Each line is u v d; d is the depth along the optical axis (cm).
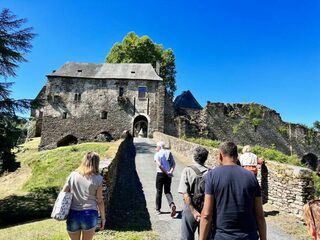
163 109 4153
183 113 4481
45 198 1353
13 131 1506
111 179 897
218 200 321
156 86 4209
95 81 4206
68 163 2303
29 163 2628
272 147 4669
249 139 4647
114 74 4272
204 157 507
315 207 344
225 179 324
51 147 3997
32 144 4259
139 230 679
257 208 326
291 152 4834
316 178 911
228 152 347
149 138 3903
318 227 334
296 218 791
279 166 888
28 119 1552
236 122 4650
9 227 933
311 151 4975
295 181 816
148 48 5172
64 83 4178
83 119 4103
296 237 657
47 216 1119
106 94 4169
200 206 475
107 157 1013
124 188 1099
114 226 702
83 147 2725
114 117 4119
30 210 1159
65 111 4106
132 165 1642
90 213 452
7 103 1470
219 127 4544
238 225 311
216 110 4591
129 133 3938
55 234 657
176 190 1098
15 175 2441
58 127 4069
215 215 322
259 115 4769
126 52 5112
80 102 4144
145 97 4175
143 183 1201
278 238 650
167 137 2764
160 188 808
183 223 512
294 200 816
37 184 2006
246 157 803
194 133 4303
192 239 509
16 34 1574
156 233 661
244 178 325
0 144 1473
